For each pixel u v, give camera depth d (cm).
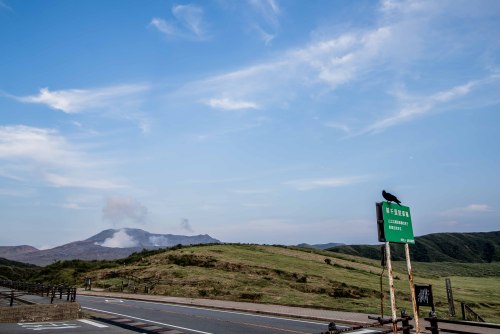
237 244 7144
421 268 10756
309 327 1619
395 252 18300
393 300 769
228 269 4403
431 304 1024
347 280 4009
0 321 1675
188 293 3384
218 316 2012
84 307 2441
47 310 1786
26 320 1730
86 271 6050
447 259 17662
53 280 5622
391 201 816
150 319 1886
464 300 3419
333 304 2533
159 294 3484
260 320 1852
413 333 1441
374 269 5991
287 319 1892
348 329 806
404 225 844
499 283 6644
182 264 4875
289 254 6122
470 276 9769
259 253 5775
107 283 4512
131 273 4784
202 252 5347
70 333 1432
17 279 6500
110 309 2339
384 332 966
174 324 1719
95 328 1572
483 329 1476
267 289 3341
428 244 19562
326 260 5541
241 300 2800
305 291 3391
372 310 2183
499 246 19062
